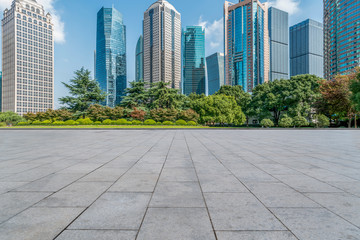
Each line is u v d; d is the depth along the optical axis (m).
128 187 4.23
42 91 145.62
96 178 4.93
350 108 35.97
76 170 5.75
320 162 6.87
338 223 2.71
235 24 156.88
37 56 143.50
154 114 42.19
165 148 10.40
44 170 5.75
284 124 37.09
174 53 175.38
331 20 115.38
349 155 8.25
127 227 2.60
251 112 47.56
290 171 5.62
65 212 3.03
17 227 2.59
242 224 2.68
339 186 4.30
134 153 8.80
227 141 13.97
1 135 20.36
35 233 2.45
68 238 2.35
